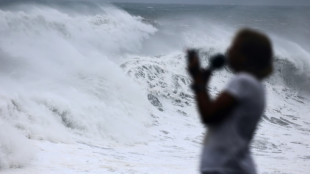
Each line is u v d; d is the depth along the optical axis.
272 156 33.06
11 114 29.83
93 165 22.72
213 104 5.97
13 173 19.53
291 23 138.12
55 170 20.61
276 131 43.03
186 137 38.06
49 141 28.70
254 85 6.11
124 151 30.06
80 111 35.00
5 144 20.77
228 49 6.61
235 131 6.05
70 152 25.78
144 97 43.16
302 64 69.25
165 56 60.47
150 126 40.19
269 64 6.45
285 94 63.25
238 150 6.03
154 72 52.69
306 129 45.78
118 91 40.91
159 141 36.06
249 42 6.36
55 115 33.06
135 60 55.59
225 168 6.04
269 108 53.47
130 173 21.55
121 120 37.53
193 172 23.59
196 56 6.13
